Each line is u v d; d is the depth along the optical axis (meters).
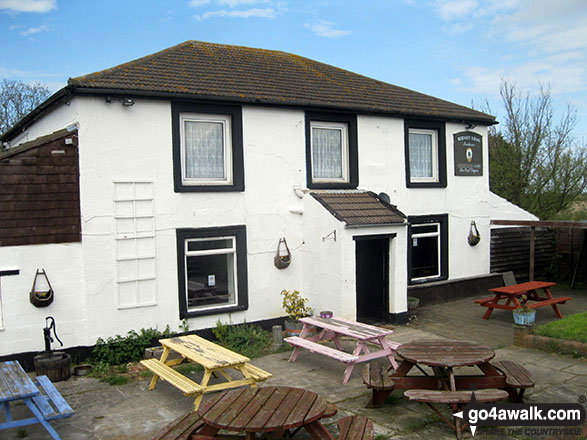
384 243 10.84
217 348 7.08
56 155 8.20
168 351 7.55
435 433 5.64
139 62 10.16
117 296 8.60
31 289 8.00
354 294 9.95
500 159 19.91
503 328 10.37
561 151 19.06
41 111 9.93
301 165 10.68
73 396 6.99
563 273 15.64
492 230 14.28
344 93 11.80
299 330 9.65
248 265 10.01
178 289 9.20
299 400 4.93
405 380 6.30
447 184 13.04
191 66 10.71
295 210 10.53
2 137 13.10
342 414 6.18
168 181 9.12
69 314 8.28
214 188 9.59
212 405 4.85
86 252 8.35
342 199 10.59
